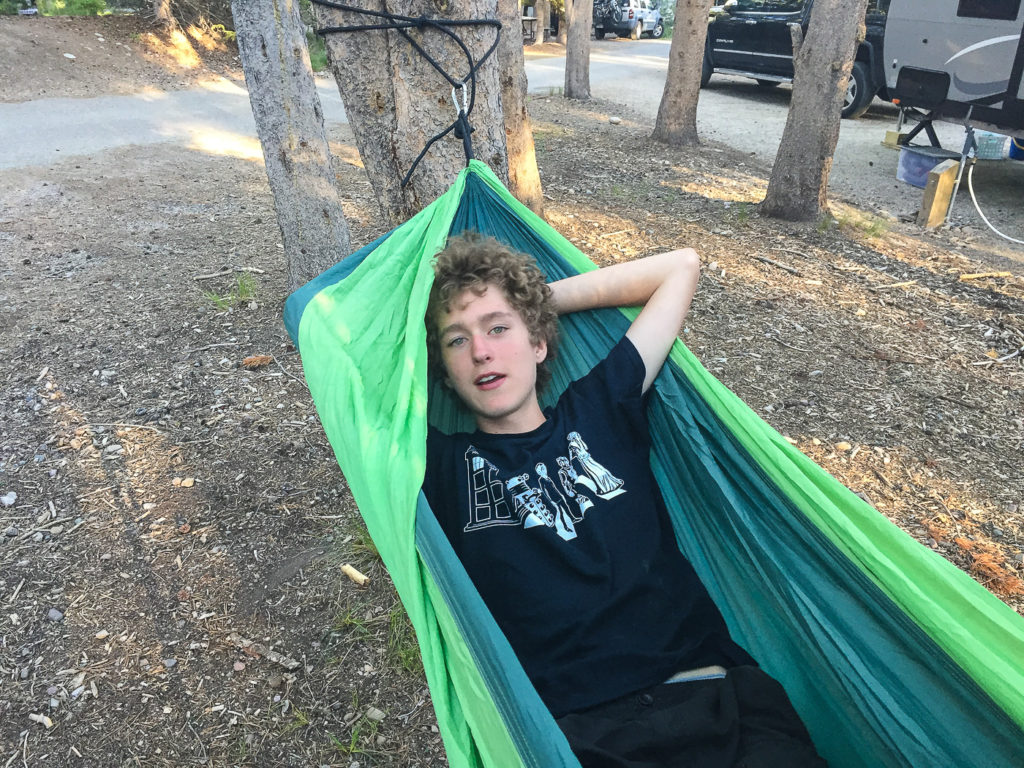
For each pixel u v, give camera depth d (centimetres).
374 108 282
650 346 215
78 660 262
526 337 202
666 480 222
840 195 808
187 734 237
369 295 215
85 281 557
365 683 252
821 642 181
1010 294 546
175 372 433
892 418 390
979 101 791
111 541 312
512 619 177
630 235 630
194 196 770
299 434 376
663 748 158
